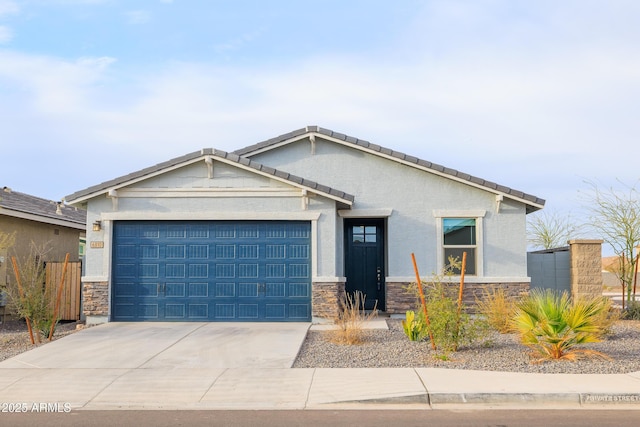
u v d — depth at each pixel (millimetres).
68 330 16156
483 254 17922
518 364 11359
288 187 16625
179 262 16734
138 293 16703
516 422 8086
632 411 8734
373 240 19172
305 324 16156
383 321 16812
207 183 16719
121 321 16609
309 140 18656
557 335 11750
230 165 16688
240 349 12883
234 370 11148
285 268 16656
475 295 17703
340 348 13062
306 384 10117
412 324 13844
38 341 14094
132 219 16703
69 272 18219
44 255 17953
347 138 18219
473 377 10352
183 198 16719
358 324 14172
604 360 11656
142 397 9523
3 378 10727
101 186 16531
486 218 18062
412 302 17703
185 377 10664
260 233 16734
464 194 18156
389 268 18016
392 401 9164
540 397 9180
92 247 16656
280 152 18719
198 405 9094
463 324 12586
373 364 11578
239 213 16625
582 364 11359
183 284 16688
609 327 14391
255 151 18656
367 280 19047
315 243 16500
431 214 18141
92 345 13422
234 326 15812
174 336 14375
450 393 9250
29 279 14492
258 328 15484
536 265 18969
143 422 8195
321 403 9117
